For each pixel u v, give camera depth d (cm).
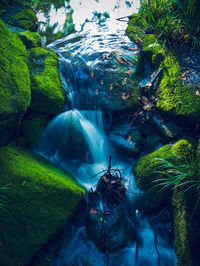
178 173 274
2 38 293
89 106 358
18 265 216
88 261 264
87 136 355
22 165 263
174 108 317
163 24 398
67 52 401
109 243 259
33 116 325
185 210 263
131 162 344
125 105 344
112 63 370
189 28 370
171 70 351
